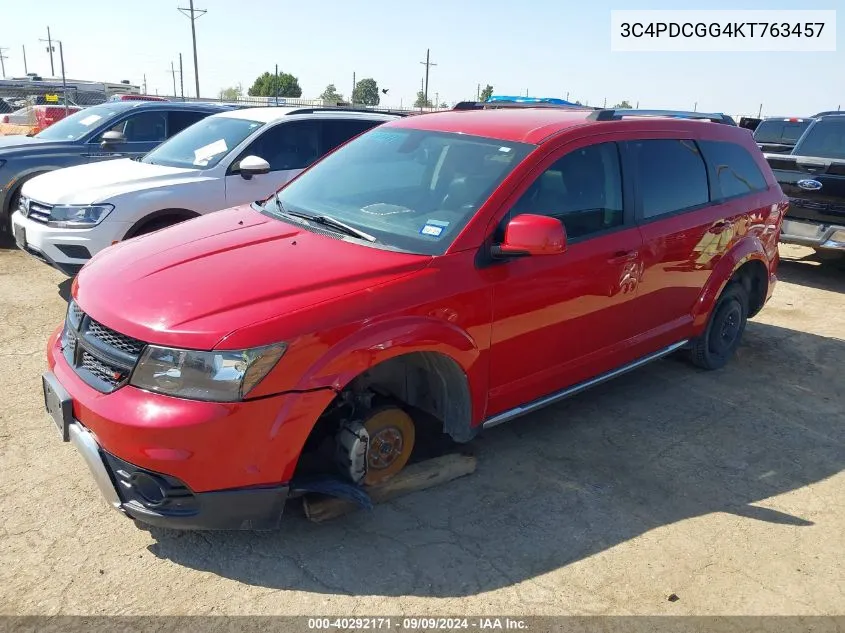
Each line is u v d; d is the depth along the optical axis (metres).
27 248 6.25
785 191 8.14
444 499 3.48
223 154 6.64
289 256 3.15
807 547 3.26
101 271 3.22
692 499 3.61
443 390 3.42
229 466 2.64
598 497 3.57
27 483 3.39
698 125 4.80
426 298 3.06
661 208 4.33
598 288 3.86
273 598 2.74
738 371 5.40
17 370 4.62
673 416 4.55
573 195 3.76
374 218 3.56
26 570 2.82
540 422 4.38
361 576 2.89
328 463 3.22
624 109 5.20
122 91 41.50
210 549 3.00
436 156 3.83
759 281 5.53
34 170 8.11
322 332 2.74
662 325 4.53
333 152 4.52
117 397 2.68
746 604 2.86
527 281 3.44
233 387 2.59
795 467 4.00
